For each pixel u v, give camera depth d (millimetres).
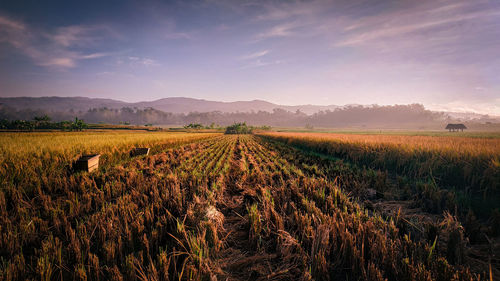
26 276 2551
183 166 9836
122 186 6312
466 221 3924
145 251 3020
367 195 5945
